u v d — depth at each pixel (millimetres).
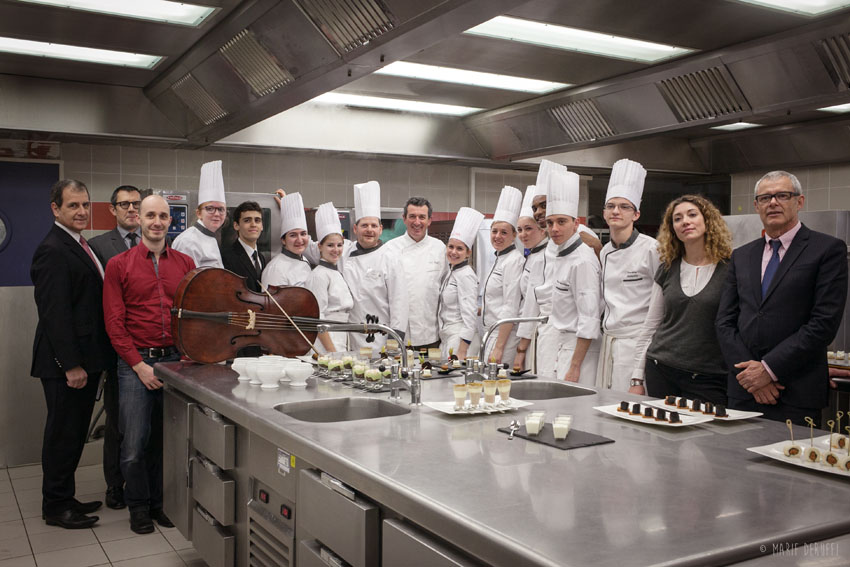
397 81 4922
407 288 4477
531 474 1608
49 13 3664
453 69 4609
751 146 6797
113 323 3420
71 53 4398
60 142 5395
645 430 2041
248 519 2475
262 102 4211
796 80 3832
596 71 4621
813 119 6152
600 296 3416
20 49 4301
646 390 3145
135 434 3525
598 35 3910
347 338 4375
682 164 7266
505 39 3951
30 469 4742
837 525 1308
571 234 3512
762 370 2580
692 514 1347
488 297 4414
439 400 2531
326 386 2840
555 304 3582
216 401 2619
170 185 5867
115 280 3449
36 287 3531
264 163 6223
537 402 2457
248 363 2844
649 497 1444
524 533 1249
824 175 6613
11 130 4824
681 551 1172
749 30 3756
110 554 3348
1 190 5219
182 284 3242
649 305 3182
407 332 4543
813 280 2602
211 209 4312
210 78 4410
